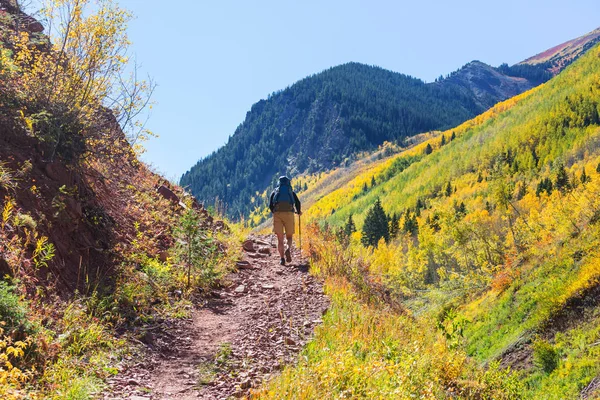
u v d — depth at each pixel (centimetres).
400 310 1064
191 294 739
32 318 448
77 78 697
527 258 3538
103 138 784
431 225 9706
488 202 12200
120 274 652
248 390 473
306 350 593
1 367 369
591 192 3272
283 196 1036
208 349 575
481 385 1048
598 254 2627
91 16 702
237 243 1095
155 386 462
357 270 1086
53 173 651
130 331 561
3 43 696
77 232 645
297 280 902
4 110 621
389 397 487
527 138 17738
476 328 3166
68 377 412
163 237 863
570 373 2097
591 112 16900
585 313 2408
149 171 1073
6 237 504
